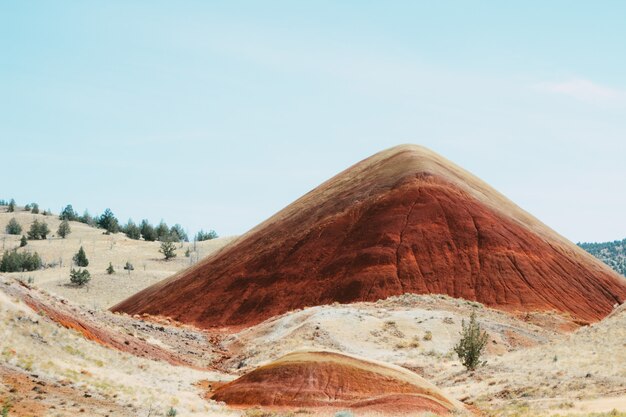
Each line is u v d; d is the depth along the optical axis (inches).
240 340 2276.1
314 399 1132.5
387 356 1846.7
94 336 1327.5
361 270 3284.9
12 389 802.8
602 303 3280.0
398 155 4596.5
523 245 3518.7
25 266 6392.7
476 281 3193.9
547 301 3105.3
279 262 3649.1
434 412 1080.2
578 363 1443.2
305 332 2047.2
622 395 1139.9
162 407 941.2
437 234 3499.0
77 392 887.1
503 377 1448.1
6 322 1040.2
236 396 1173.7
